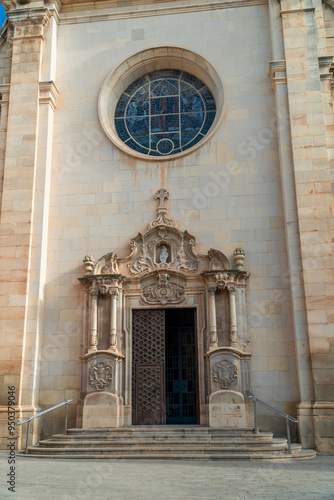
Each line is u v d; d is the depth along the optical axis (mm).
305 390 14641
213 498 7617
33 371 15727
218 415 14859
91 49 19391
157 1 19547
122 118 19266
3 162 18016
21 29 19266
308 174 16281
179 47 18766
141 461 12070
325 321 14930
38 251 16844
